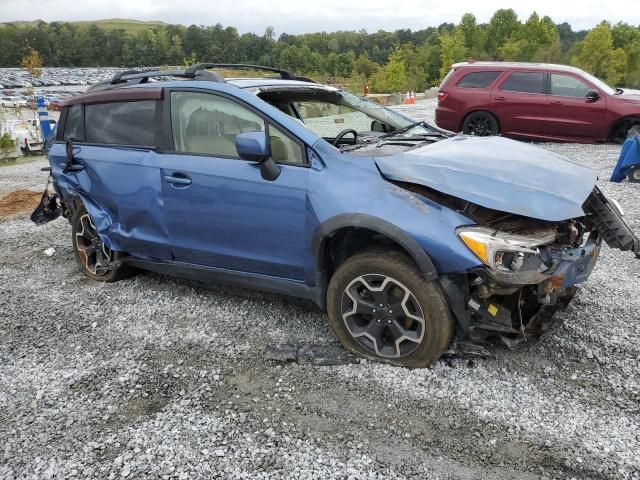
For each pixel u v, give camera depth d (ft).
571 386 10.59
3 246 21.56
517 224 10.87
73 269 18.51
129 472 8.80
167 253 14.40
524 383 10.70
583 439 9.12
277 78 16.39
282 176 11.88
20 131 61.82
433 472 8.56
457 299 10.44
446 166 11.10
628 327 12.80
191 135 13.57
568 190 10.96
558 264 10.57
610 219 12.32
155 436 9.64
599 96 38.06
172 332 13.52
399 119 15.92
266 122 12.38
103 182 15.01
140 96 14.49
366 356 11.69
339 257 12.17
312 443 9.32
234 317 14.14
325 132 14.60
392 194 10.78
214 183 12.79
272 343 12.72
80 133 16.15
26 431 9.97
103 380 11.53
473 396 10.34
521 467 8.60
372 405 10.25
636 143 27.37
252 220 12.40
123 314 14.69
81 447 9.46
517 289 10.47
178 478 8.63
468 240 10.02
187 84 13.80
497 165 11.43
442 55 241.96
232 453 9.15
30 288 16.96
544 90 39.27
